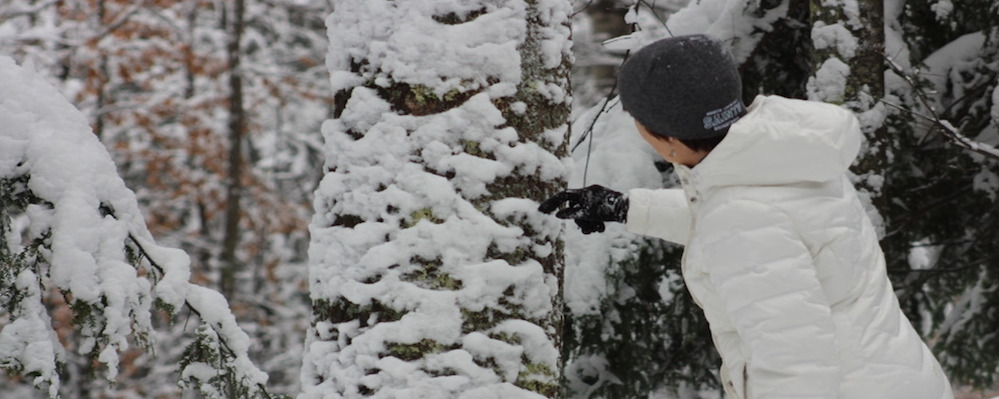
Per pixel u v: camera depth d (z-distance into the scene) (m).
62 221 2.67
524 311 2.44
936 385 2.12
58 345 2.80
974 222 5.66
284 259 16.38
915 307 5.90
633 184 4.76
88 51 13.40
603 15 11.77
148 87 14.68
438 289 2.36
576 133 5.17
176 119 14.88
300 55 15.48
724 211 2.02
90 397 12.56
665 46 2.10
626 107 2.20
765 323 1.96
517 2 2.45
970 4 5.16
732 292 2.00
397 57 2.39
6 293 2.71
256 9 15.57
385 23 2.43
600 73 12.72
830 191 2.09
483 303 2.38
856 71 4.34
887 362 2.05
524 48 2.46
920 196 5.56
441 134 2.38
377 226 2.39
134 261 2.89
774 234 1.99
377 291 2.37
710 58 2.08
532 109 2.47
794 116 2.03
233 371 2.88
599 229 2.68
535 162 2.46
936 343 5.92
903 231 5.68
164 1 14.12
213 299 2.91
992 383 5.90
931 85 5.17
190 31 14.83
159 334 13.47
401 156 2.38
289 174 16.30
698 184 2.10
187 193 14.95
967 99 5.23
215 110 15.51
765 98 2.15
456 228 2.36
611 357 5.13
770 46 5.25
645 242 4.91
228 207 14.95
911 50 5.29
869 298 2.09
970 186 5.54
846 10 4.33
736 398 2.25
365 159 2.42
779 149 1.99
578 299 4.83
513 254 2.43
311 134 16.55
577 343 4.92
